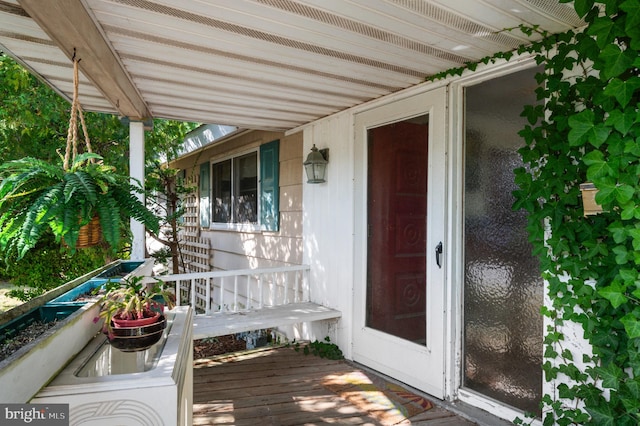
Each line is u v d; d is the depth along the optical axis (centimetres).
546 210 198
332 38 211
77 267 458
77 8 170
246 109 355
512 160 234
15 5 172
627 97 152
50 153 488
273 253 486
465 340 258
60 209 132
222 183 629
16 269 434
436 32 204
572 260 191
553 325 207
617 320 177
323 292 382
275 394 273
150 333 139
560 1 154
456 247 260
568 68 197
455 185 261
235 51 227
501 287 238
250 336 508
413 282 289
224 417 240
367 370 318
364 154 332
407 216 295
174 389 124
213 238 655
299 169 435
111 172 160
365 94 310
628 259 161
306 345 377
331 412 247
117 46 220
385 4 175
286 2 173
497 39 212
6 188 130
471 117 258
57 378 123
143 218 157
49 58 232
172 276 345
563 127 189
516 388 229
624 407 177
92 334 159
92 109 337
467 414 242
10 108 438
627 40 169
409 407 254
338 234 362
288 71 259
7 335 124
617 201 158
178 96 315
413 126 292
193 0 171
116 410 119
